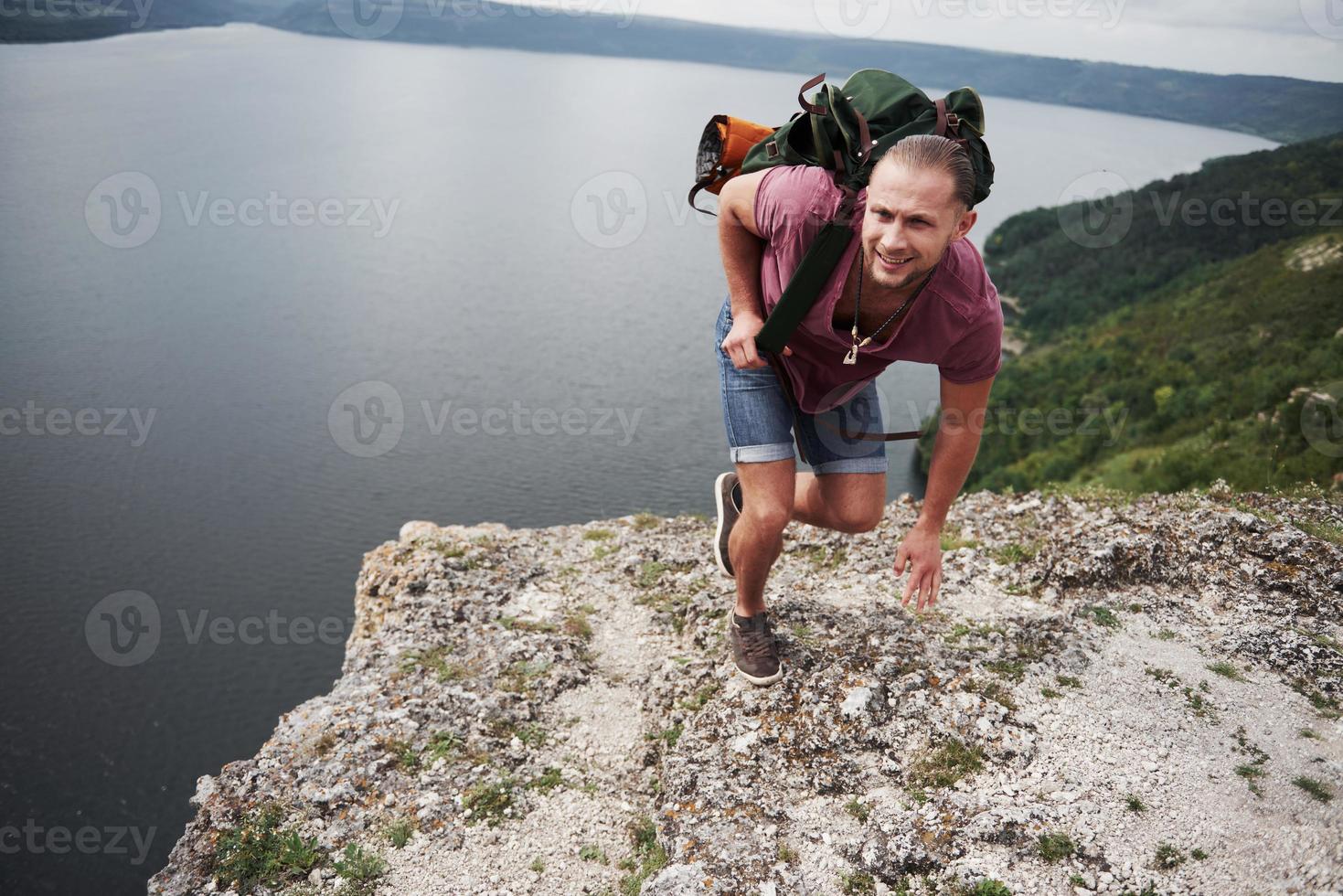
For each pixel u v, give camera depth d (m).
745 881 2.51
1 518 101.81
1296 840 2.34
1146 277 99.25
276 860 2.87
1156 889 2.34
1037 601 3.90
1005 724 3.04
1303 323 67.94
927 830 2.65
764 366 2.68
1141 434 62.38
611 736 3.49
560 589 4.62
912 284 2.11
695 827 2.77
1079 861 2.47
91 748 66.88
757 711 3.22
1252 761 2.81
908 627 3.64
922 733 3.04
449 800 3.11
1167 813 2.61
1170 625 3.65
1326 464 10.16
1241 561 4.07
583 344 194.12
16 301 182.88
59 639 80.62
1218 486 5.02
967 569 4.22
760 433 2.75
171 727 69.88
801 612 3.83
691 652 3.83
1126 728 3.01
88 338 169.00
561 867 2.85
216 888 2.82
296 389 154.75
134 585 90.44
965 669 3.35
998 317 2.25
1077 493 5.04
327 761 3.30
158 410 140.88
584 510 108.25
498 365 174.75
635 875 2.78
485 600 4.45
